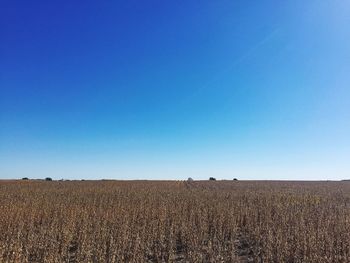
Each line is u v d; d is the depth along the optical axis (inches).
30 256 632.4
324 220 892.6
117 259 584.4
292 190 2006.6
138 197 1435.8
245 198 1418.6
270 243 639.1
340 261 589.0
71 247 702.5
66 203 1169.4
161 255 649.0
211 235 751.7
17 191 1672.0
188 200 1293.1
